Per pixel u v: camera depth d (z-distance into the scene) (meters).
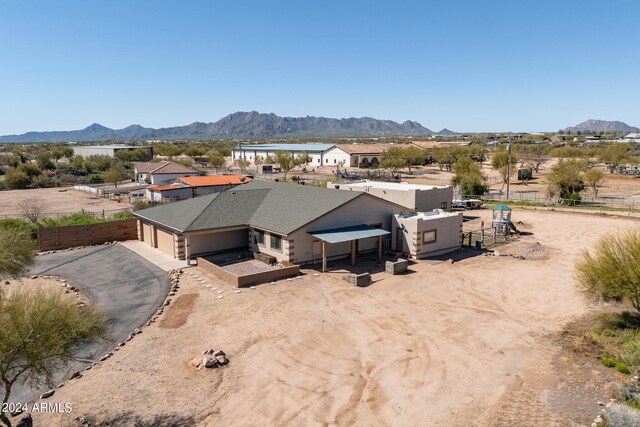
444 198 43.81
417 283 26.61
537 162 108.69
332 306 22.88
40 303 12.69
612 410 13.14
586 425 13.33
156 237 34.88
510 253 33.47
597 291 20.03
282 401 14.73
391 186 45.53
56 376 16.28
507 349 18.34
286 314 21.80
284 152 111.06
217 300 23.67
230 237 33.19
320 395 15.05
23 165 90.19
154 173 71.44
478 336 19.56
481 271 29.19
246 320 21.09
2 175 95.25
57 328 12.52
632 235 20.53
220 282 26.52
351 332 19.88
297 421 13.70
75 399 14.77
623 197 61.41
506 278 27.69
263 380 15.98
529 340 19.17
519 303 23.52
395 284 26.38
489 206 56.69
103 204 59.69
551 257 32.84
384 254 33.22
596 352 17.98
